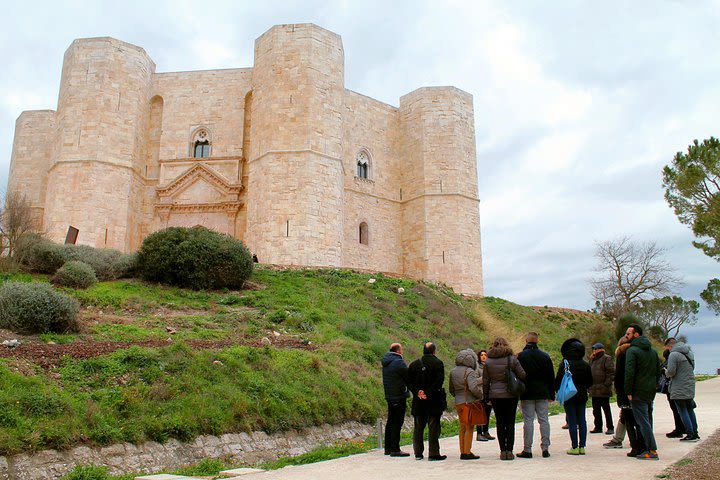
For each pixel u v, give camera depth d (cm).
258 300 2503
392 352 1176
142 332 1745
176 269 2580
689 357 1151
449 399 1997
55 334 1595
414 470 920
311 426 1445
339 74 4041
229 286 2669
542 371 1012
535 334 1059
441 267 4384
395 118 4875
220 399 1329
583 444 1024
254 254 3666
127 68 4069
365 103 4691
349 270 3425
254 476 911
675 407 1204
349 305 2700
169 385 1309
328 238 3731
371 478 861
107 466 1022
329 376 1697
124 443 1087
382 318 2636
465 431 1027
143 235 4134
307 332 2155
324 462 1041
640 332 1020
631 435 981
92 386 1257
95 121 3869
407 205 4672
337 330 2292
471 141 4734
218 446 1209
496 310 3572
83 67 3956
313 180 3725
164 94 4356
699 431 1245
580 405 1041
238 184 4100
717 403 2011
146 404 1211
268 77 3903
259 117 3919
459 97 4728
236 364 1507
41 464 968
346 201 4384
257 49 4078
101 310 2059
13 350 1368
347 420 1569
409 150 4744
